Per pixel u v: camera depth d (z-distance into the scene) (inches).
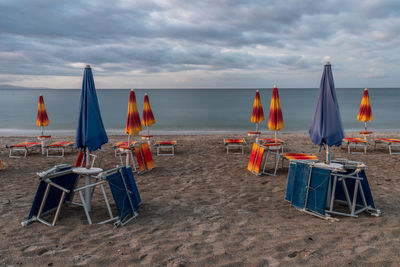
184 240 136.3
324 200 161.9
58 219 163.0
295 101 2513.5
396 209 176.4
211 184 241.8
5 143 497.0
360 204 177.3
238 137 569.3
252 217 165.9
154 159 351.3
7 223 157.1
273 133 685.9
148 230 148.6
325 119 173.2
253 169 278.2
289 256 118.6
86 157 176.1
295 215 168.7
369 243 128.6
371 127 866.1
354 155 365.1
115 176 160.2
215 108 1792.6
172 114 1390.3
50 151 407.8
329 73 175.3
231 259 117.5
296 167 181.8
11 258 118.7
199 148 432.8
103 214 171.5
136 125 286.0
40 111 377.4
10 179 257.9
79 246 129.9
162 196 209.9
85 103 173.0
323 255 118.4
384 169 283.3
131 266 112.7
